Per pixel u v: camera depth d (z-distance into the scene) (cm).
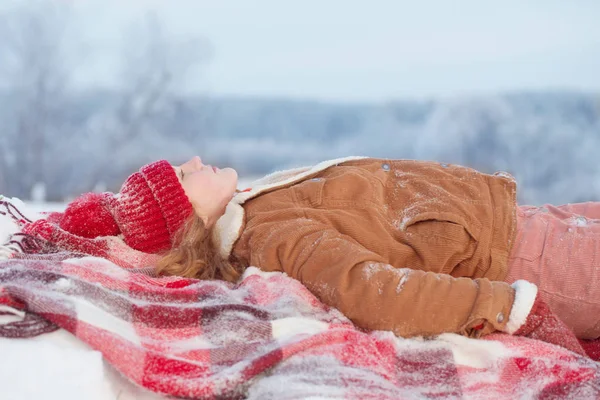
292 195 160
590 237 153
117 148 603
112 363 116
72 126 601
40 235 149
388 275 135
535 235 155
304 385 114
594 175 562
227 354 123
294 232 147
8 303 122
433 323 133
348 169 166
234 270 157
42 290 124
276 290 141
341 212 154
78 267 135
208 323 131
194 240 157
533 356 129
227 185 163
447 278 137
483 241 153
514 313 133
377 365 124
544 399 121
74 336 120
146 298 135
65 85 611
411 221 155
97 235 154
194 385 115
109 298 129
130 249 154
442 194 160
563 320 149
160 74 636
